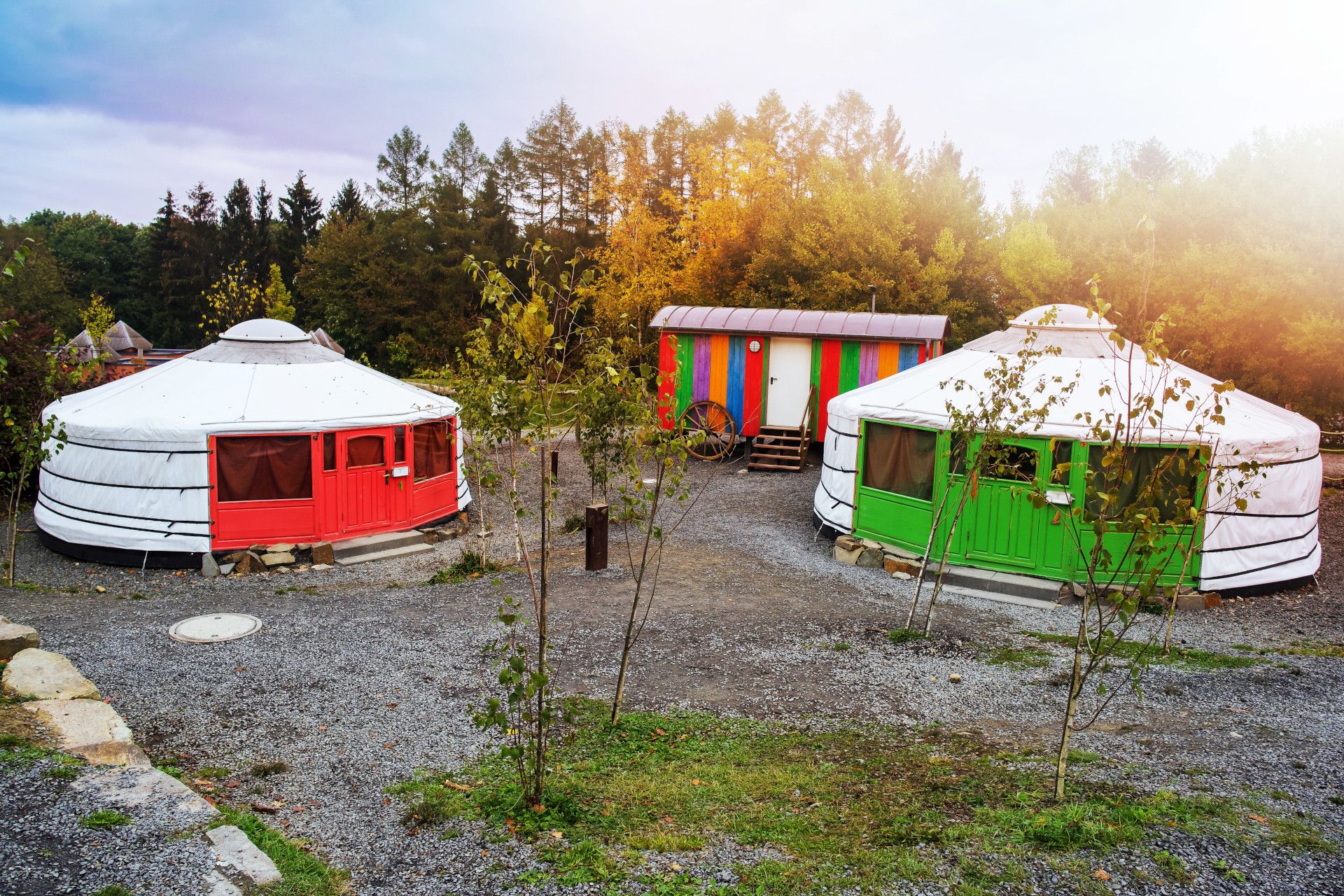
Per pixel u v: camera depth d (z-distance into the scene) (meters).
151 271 62.44
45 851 4.42
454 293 48.12
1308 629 10.55
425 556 13.77
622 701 7.79
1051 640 9.82
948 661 9.01
